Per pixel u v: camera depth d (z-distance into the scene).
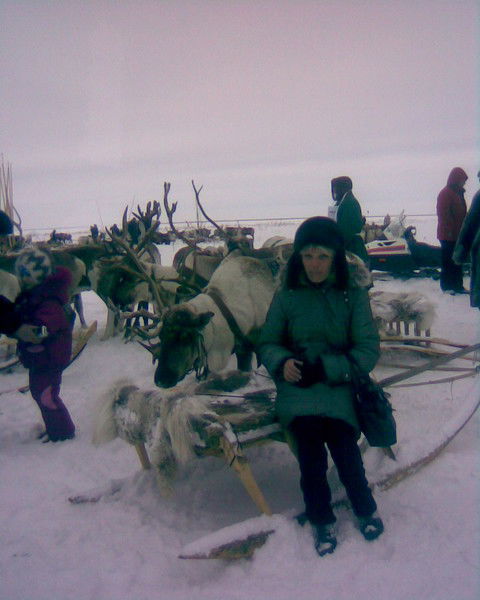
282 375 2.78
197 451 2.89
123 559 2.66
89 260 8.14
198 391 3.32
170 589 2.42
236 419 2.87
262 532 2.56
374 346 2.78
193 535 2.86
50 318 4.13
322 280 2.79
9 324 3.55
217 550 2.44
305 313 2.83
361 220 5.96
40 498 3.35
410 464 3.13
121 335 7.96
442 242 8.99
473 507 2.79
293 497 3.19
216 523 2.97
